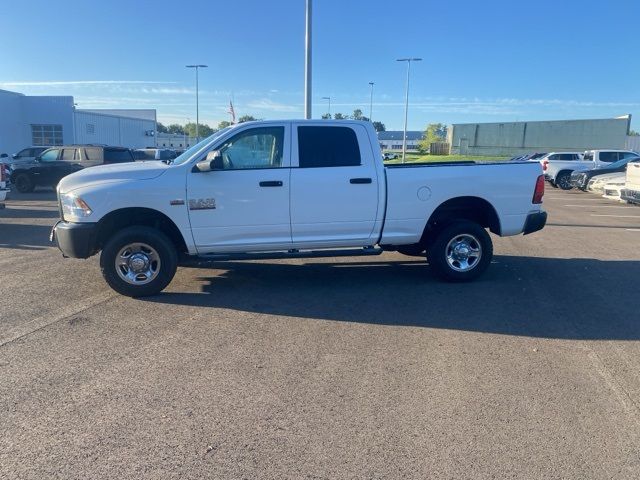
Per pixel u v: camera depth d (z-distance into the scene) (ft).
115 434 11.27
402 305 20.43
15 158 79.00
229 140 21.44
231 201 21.25
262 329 17.72
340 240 22.41
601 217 48.83
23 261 27.84
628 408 12.51
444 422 11.81
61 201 21.20
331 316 19.11
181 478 9.85
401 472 10.04
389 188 22.25
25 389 13.32
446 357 15.44
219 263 27.45
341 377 14.06
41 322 18.25
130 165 22.39
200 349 15.96
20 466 10.16
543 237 37.01
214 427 11.57
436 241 23.24
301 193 21.59
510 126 193.98
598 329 17.85
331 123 21.98
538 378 14.08
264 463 10.30
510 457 10.53
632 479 9.89
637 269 26.76
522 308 20.11
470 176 22.88
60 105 129.80
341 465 10.25
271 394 13.08
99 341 16.56
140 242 20.77
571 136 182.60
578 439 11.19
